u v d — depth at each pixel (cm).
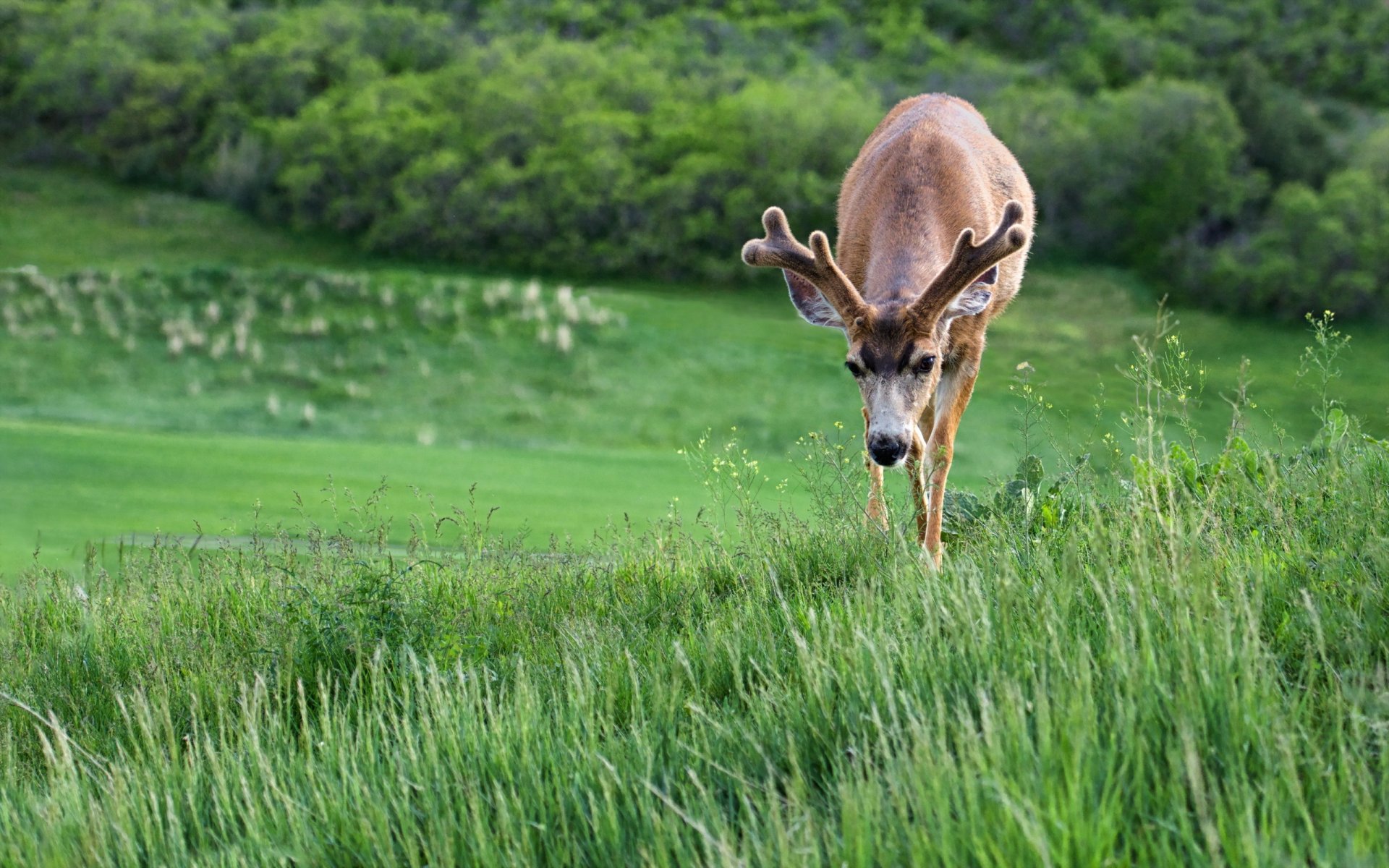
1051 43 18062
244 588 1150
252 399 7562
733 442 1209
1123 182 13462
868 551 938
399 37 16762
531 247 12988
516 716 697
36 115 15012
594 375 8412
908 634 675
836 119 13850
